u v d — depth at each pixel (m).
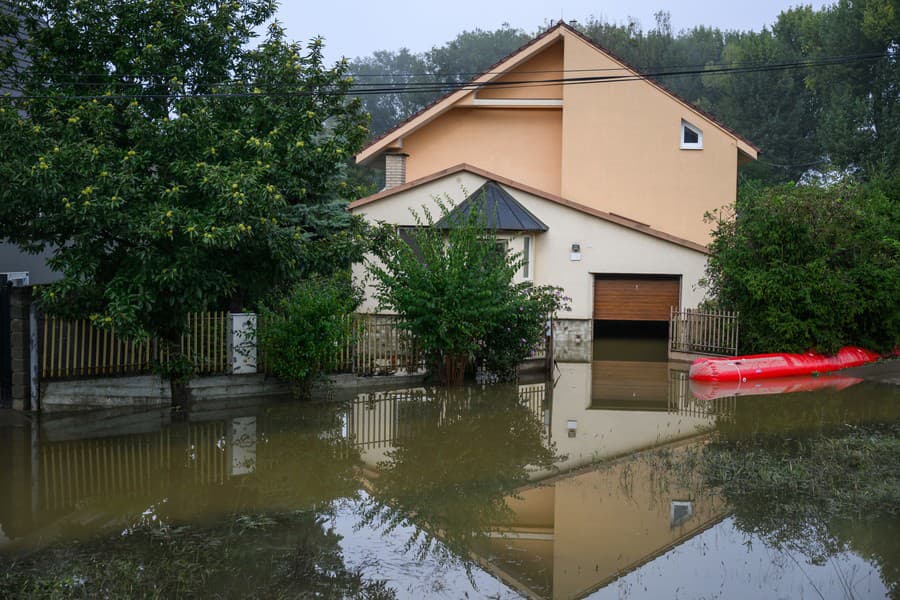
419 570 6.88
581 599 6.31
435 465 10.26
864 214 18.03
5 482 9.41
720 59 65.62
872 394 14.98
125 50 13.01
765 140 49.72
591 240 21.94
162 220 11.61
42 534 7.68
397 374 16.17
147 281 12.27
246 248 13.08
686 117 24.92
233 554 7.18
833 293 17.16
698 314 19.09
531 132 26.52
